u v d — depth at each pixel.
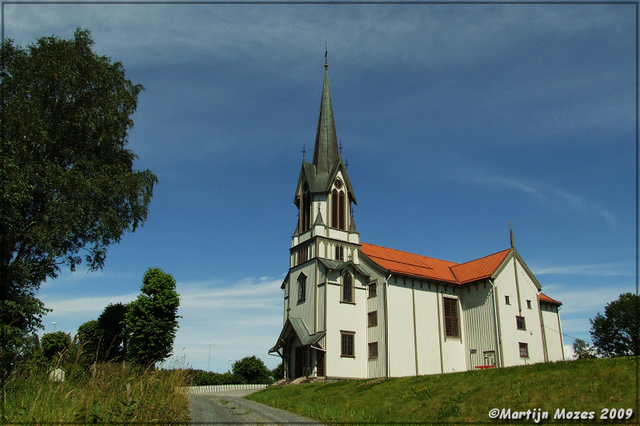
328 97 58.78
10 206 28.11
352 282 48.38
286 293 52.97
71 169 32.19
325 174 53.47
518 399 20.25
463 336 50.72
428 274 51.00
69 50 34.00
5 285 28.75
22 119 30.16
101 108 35.41
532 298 52.09
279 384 45.66
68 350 12.13
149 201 38.28
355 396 29.03
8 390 10.96
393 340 45.47
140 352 53.81
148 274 58.59
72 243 35.16
